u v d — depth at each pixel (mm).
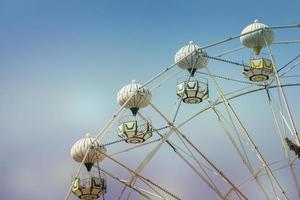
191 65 37844
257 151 36312
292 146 32125
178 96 38000
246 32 36188
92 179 39094
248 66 37062
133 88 38125
